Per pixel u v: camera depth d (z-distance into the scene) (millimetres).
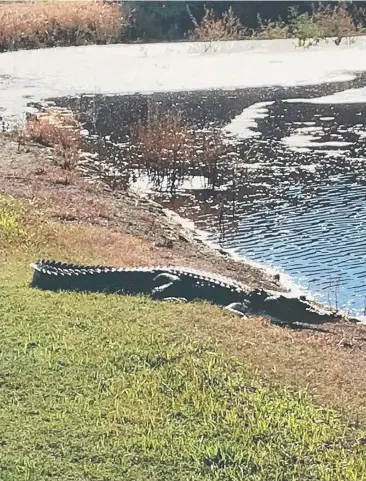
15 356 7453
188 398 6836
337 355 8242
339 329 9352
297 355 8031
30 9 34031
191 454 6004
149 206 14898
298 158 18531
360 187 16406
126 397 6816
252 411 6688
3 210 12539
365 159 18469
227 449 6062
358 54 31562
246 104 24375
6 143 17984
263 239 13453
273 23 35312
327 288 11273
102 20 33812
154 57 31062
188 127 21109
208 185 16484
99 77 27656
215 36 33906
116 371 7270
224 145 19406
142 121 21734
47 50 32281
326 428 6504
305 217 14617
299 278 11711
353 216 14656
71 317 8500
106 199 14789
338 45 33406
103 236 12125
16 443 6066
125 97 25078
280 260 12453
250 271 11773
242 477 5789
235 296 9570
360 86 26594
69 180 15562
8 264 10367
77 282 9516
